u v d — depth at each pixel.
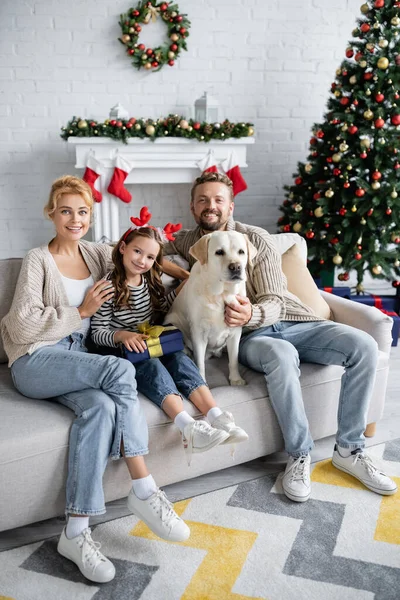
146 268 1.90
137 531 1.71
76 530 1.55
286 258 2.49
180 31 4.07
